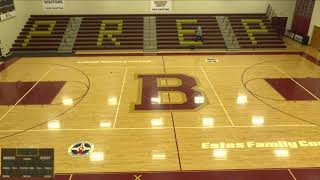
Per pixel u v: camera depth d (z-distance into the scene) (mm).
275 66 14914
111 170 7020
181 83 12609
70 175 6836
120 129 8875
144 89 11953
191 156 7566
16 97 11109
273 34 19359
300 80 12883
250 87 12133
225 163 7285
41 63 15492
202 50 18000
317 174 6867
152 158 7480
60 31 19188
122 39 18719
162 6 20641
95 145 8039
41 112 9953
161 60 16047
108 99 11000
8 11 17125
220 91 11734
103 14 20719
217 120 9414
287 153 7688
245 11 21000
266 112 9953
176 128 8938
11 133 8609
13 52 17328
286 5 20922
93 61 15852
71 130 8805
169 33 19328
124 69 14508
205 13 20969
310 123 9211
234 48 18156
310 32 18859
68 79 13070
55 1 20203
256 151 7773
